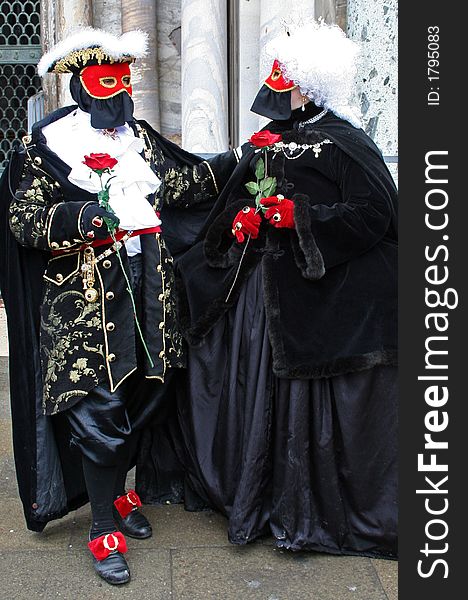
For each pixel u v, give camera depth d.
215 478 2.97
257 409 2.81
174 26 5.43
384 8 4.27
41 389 2.85
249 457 2.82
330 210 2.74
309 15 4.60
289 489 2.82
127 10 5.27
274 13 4.62
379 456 2.81
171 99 5.50
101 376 2.65
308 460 2.83
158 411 3.09
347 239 2.75
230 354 2.94
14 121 6.50
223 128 5.06
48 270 2.73
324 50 2.76
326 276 2.81
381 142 4.37
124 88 2.65
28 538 2.97
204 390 3.00
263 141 2.69
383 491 2.82
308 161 2.83
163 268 2.79
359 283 2.81
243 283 2.90
